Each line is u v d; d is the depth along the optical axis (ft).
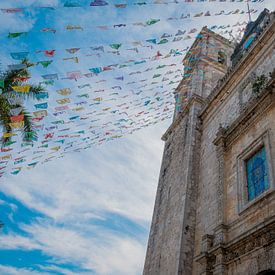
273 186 42.39
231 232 47.26
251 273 39.40
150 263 68.03
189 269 53.83
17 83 50.37
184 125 84.64
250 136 53.93
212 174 61.67
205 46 104.63
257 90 57.41
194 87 91.71
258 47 64.08
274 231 37.81
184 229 58.65
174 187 73.05
